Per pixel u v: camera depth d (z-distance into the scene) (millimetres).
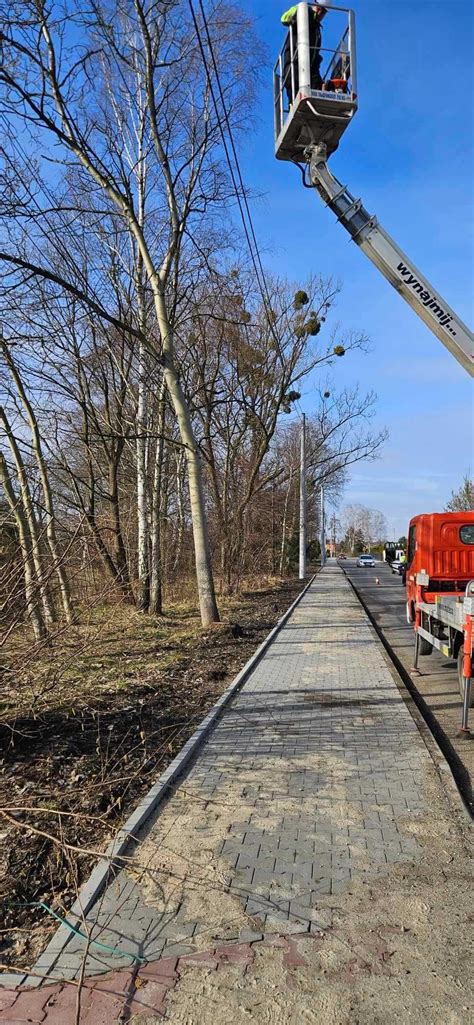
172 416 17484
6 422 8672
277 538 37312
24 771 4605
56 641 5664
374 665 9320
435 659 10648
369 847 3674
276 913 3027
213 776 4777
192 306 16047
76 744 5180
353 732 5918
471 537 10000
